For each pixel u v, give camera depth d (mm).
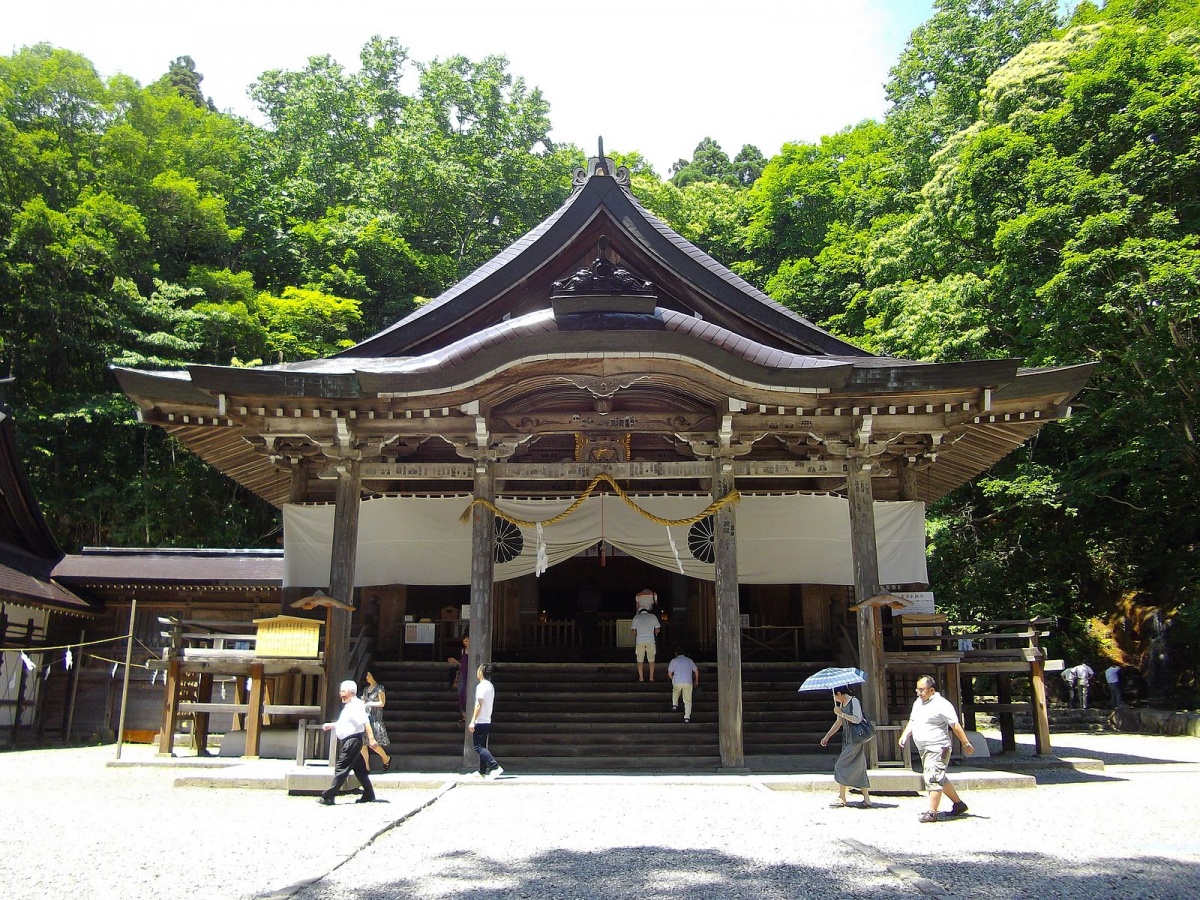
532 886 6105
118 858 6957
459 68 49250
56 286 31672
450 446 16828
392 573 16125
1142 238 22844
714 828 8273
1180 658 24594
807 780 11031
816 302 38500
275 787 11398
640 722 14406
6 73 36125
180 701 14641
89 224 32062
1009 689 15109
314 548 15844
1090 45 26641
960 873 6520
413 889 6008
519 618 19984
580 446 14961
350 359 15188
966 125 34688
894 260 30016
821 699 15203
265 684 14883
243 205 42594
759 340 16062
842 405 13211
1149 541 27438
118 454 33688
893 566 15742
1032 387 13234
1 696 20391
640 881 6258
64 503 32375
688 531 16406
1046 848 7438
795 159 44375
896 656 12773
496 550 16438
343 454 13422
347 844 7477
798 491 16750
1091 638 27828
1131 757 15289
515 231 45281
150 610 22922
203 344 34000
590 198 16344
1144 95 23250
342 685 10414
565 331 12352
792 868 6645
